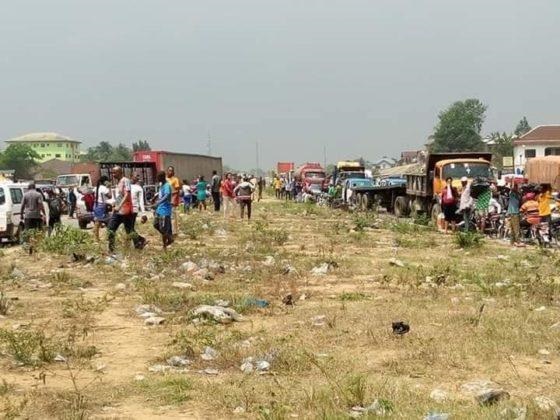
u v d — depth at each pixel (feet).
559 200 81.76
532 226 74.08
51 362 26.45
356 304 37.29
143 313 35.47
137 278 46.93
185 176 205.46
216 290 42.55
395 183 138.10
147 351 28.19
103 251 60.54
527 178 123.85
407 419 19.42
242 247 65.92
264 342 28.40
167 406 21.30
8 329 32.01
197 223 92.48
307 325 32.04
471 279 45.93
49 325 33.12
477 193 86.43
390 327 30.81
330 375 24.00
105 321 33.99
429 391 22.38
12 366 25.93
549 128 305.53
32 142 604.90
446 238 77.41
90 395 22.38
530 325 31.37
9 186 78.74
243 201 103.19
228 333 30.63
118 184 61.62
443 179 97.60
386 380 23.35
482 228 85.92
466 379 23.86
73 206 127.75
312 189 194.08
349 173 177.58
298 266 52.49
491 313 34.04
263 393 22.17
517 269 51.93
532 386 23.04
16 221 78.54
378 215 126.11
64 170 444.55
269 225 93.86
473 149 430.61
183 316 34.71
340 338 29.40
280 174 308.81
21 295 41.81
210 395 22.06
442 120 439.22
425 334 29.58
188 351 27.25
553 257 60.90
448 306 36.32
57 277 47.24
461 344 27.89
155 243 69.26
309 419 19.72
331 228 89.20
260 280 46.62
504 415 19.57
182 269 50.52
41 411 20.81
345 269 51.01
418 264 55.06
